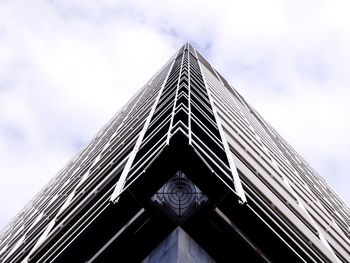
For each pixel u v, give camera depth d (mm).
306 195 34688
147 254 10086
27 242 26922
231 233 10281
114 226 11148
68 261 11523
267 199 20031
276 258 11102
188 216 10109
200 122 17062
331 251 23031
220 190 10336
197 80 33906
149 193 10297
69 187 32938
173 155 10500
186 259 9109
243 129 34062
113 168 22109
